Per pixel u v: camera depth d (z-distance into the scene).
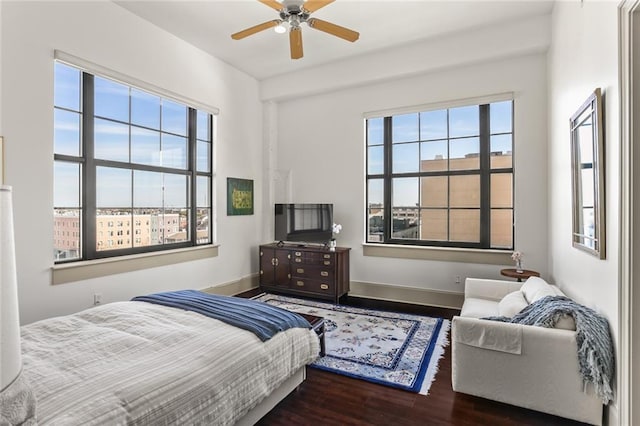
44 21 2.85
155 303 2.50
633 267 1.74
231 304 2.47
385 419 2.08
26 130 2.75
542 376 2.02
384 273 4.73
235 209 4.93
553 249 3.54
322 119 5.16
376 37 4.12
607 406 1.95
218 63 4.64
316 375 2.59
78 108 3.23
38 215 2.83
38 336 1.85
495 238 4.23
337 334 3.39
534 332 2.03
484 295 3.34
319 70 4.93
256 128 5.35
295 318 2.38
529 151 3.91
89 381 1.40
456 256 4.28
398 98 4.62
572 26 2.77
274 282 4.98
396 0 3.39
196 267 4.32
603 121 2.07
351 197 4.96
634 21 1.74
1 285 0.46
